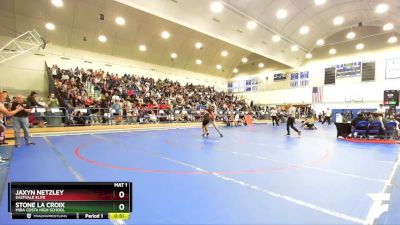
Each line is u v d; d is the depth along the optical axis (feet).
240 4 42.39
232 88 112.88
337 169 15.90
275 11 47.52
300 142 29.78
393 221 8.49
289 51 69.31
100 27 62.23
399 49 68.90
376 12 51.26
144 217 8.77
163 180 13.24
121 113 45.98
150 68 82.43
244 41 53.21
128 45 71.92
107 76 65.67
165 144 27.14
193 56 89.10
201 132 42.55
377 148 25.23
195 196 10.85
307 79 88.33
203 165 16.88
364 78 75.36
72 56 64.28
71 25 58.70
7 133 30.32
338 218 8.74
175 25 70.13
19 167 15.62
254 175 14.35
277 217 8.80
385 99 47.60
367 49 74.64
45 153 20.62
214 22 43.93
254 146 25.98
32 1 50.67
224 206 9.77
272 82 98.48
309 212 9.23
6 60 49.55
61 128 36.76
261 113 83.10
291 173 14.85
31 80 57.77
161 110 53.57
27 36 54.80
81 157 19.11
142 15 62.75
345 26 67.62
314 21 57.36
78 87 51.65
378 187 12.18
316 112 85.10
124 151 22.25
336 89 81.25
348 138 31.99
